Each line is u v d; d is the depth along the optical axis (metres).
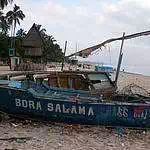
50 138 10.72
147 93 15.34
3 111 13.03
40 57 72.25
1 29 92.12
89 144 10.33
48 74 14.64
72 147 9.82
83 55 16.55
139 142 11.11
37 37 71.94
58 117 12.65
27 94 12.60
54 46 108.75
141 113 12.56
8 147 9.24
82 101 12.45
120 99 13.99
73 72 14.52
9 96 12.74
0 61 80.94
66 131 11.90
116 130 12.43
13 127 11.84
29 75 14.59
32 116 12.84
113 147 10.20
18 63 53.12
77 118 12.59
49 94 12.95
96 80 14.54
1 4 57.56
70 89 13.88
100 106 12.46
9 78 14.83
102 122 12.59
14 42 88.44
